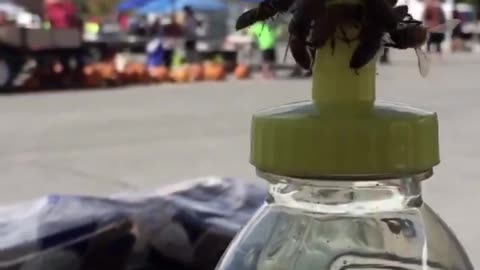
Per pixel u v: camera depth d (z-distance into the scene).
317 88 0.16
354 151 0.15
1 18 3.21
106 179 1.38
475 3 6.62
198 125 2.02
